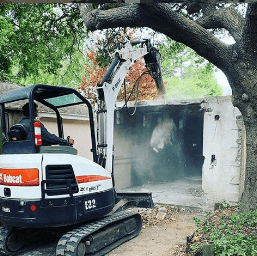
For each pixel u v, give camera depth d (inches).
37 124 170.6
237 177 293.0
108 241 196.7
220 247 149.2
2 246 187.6
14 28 513.0
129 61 251.4
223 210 241.6
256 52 201.6
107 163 219.1
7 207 167.8
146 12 189.0
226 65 213.8
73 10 405.1
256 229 177.3
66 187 173.5
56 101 227.1
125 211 229.5
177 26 196.9
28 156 167.2
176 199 328.2
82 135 441.7
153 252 191.8
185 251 179.5
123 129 407.5
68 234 176.2
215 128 307.7
